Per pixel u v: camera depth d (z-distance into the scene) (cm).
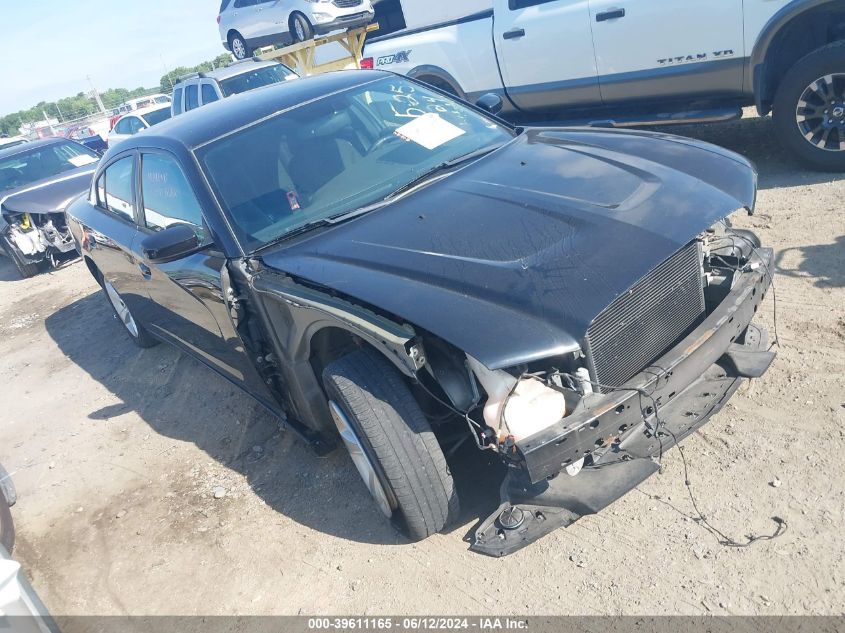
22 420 561
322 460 388
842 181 552
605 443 254
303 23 1097
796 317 386
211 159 374
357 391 279
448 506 292
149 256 337
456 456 343
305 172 365
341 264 296
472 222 298
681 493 294
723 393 302
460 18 743
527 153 365
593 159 342
